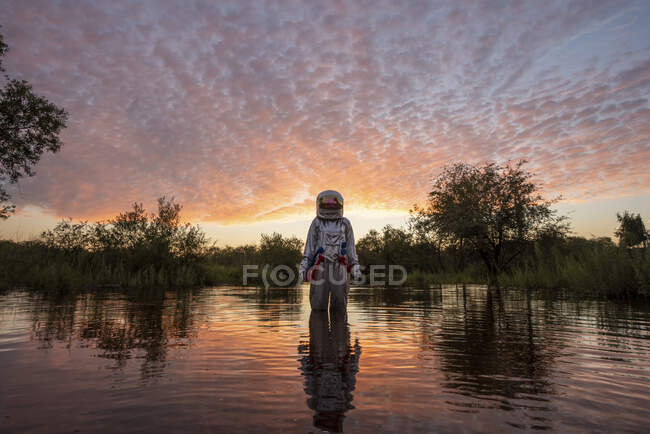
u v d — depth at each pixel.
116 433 1.49
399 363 2.61
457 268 25.62
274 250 19.17
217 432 1.49
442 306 6.71
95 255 13.95
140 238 14.74
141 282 12.27
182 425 1.57
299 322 4.62
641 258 7.96
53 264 11.81
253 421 1.61
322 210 6.53
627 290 8.18
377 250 29.23
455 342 3.37
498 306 6.68
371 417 1.65
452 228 20.69
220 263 22.39
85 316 5.02
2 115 13.43
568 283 10.88
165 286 12.27
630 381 2.22
